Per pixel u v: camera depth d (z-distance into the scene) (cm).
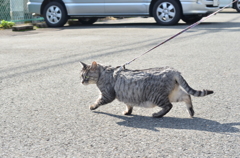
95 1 1390
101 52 834
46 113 439
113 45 932
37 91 537
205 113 433
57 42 1012
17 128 389
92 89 547
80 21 1589
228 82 571
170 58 758
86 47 911
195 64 699
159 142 348
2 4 1584
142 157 317
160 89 403
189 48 874
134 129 384
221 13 2059
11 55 822
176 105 467
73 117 425
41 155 323
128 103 423
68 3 1411
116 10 1387
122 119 418
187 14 1355
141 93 411
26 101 489
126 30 1264
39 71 663
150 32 1183
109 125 397
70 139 358
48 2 1455
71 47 917
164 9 1372
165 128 386
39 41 1039
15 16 1548
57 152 329
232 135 363
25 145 345
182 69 660
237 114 427
